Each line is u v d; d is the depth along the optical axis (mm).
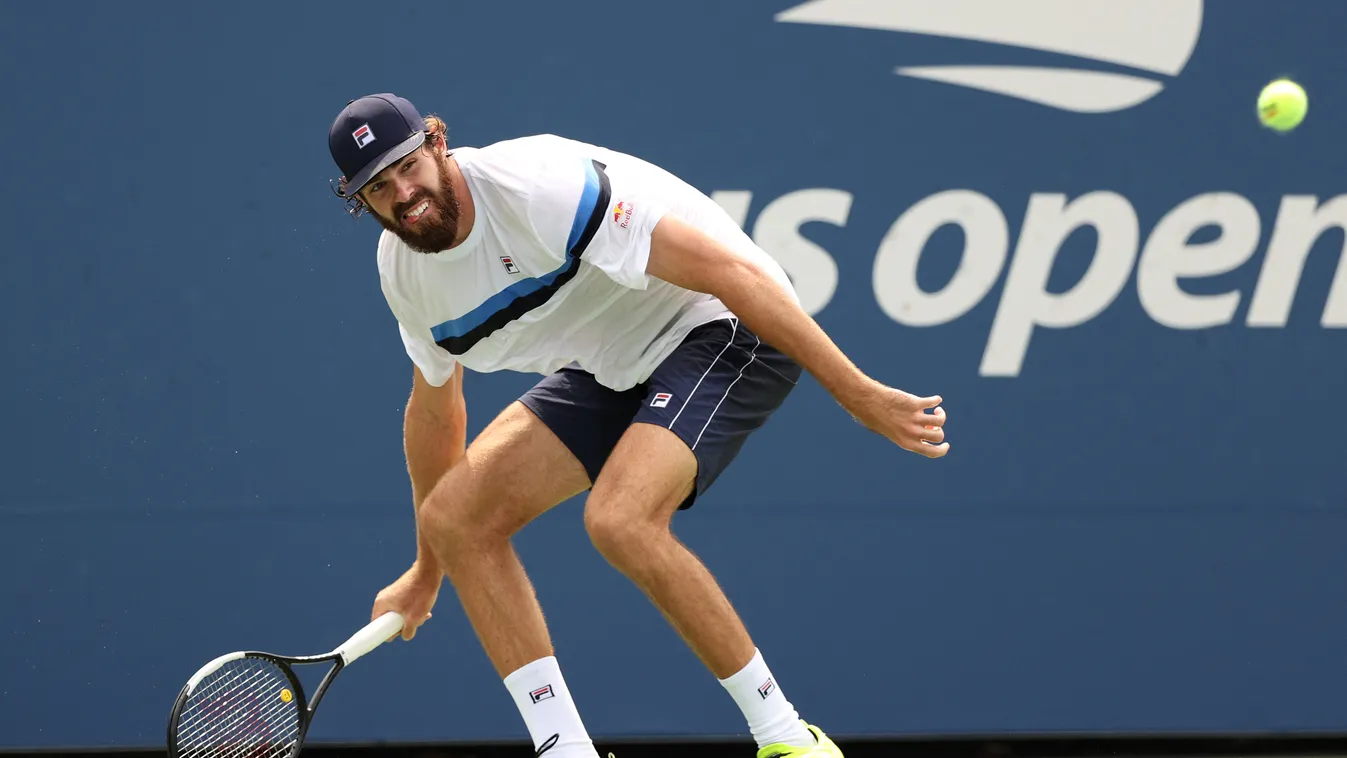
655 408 10008
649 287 10391
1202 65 15016
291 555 15055
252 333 15031
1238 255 15102
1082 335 15109
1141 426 15148
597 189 9555
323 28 14859
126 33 14828
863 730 15062
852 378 9586
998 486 15125
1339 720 15172
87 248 14953
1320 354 15180
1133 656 15164
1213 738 15148
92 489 15023
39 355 14992
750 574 15070
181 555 15055
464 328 10297
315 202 14984
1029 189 15008
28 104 14867
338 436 15047
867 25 14922
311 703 11047
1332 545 15156
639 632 15125
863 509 15094
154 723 14992
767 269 10367
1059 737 15117
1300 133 15086
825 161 14961
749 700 9906
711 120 14945
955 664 15133
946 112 15000
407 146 9211
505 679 10328
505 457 10391
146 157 14914
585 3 14875
